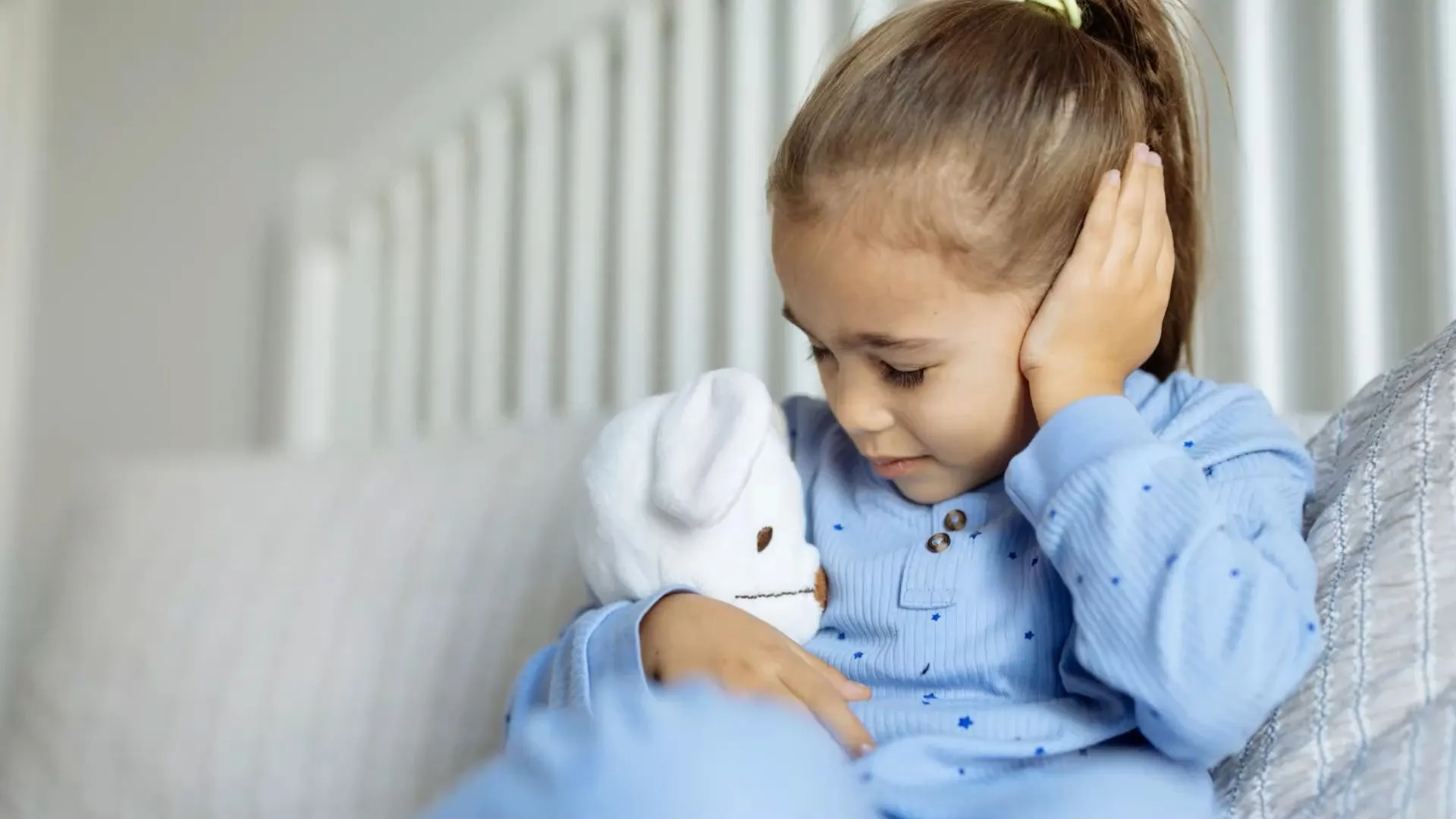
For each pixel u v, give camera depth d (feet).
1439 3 3.76
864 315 2.40
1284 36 4.14
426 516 4.03
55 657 4.30
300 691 3.87
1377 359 3.90
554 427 4.06
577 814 1.78
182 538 4.34
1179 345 3.00
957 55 2.51
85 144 7.75
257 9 7.23
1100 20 2.87
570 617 3.63
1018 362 2.48
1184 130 2.93
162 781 3.92
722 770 1.81
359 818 3.65
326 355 6.30
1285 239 4.12
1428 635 2.22
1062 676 2.40
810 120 2.53
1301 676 2.15
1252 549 2.22
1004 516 2.57
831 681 2.42
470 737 3.62
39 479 7.70
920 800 2.26
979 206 2.38
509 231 5.83
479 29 6.42
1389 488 2.48
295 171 7.02
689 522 2.42
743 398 2.47
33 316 7.81
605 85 5.48
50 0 7.89
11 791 4.16
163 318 7.41
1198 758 2.21
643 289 5.21
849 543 2.73
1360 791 2.07
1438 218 3.76
